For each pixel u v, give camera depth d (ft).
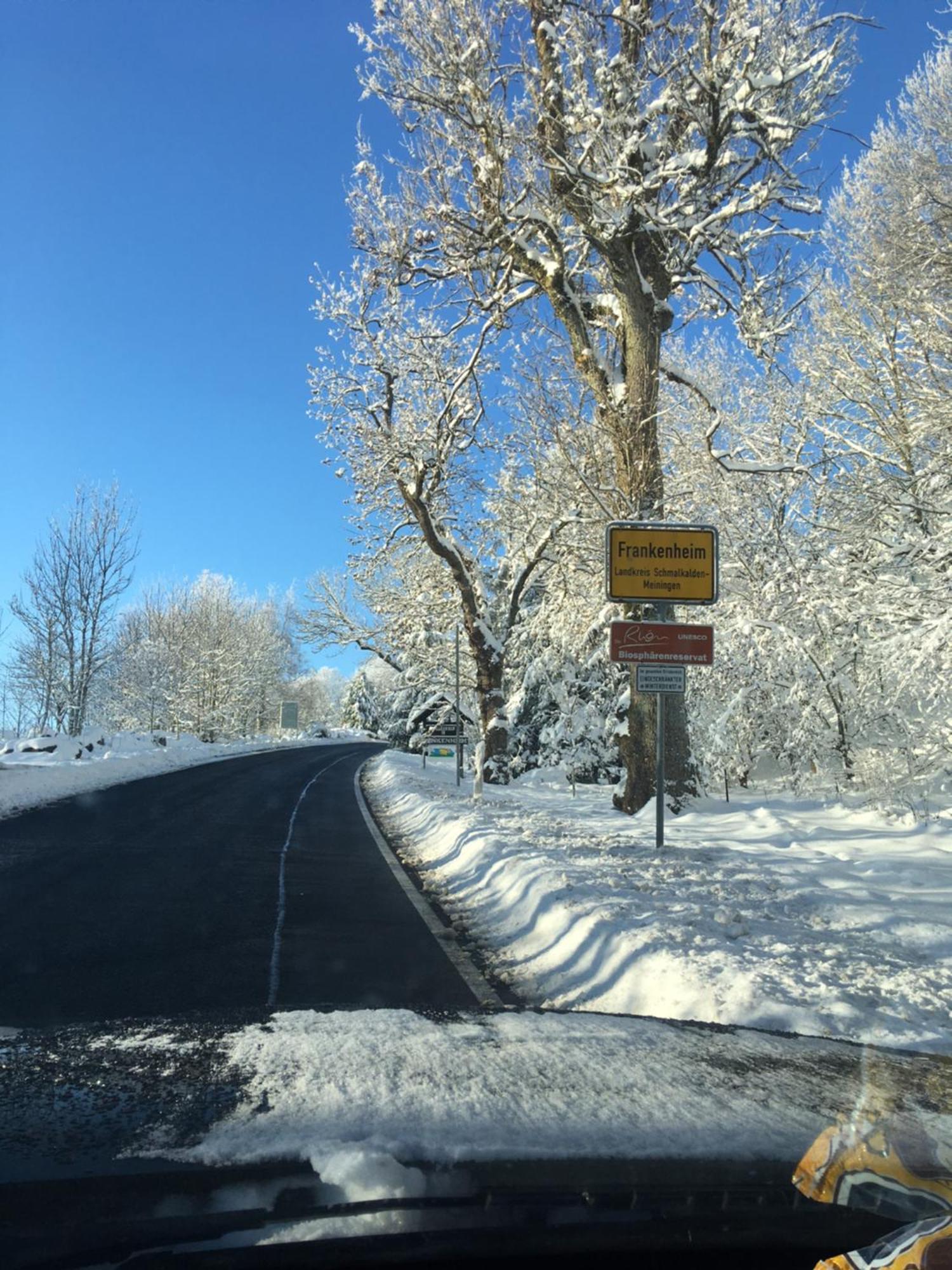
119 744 115.55
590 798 63.05
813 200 44.65
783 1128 8.12
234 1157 6.98
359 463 69.26
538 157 47.93
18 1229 5.98
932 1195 6.53
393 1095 8.55
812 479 51.19
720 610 54.29
